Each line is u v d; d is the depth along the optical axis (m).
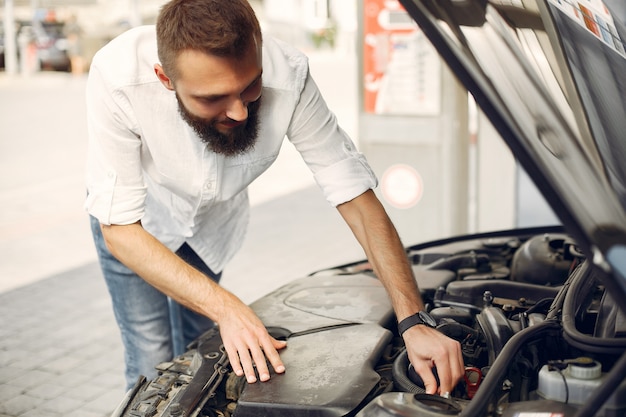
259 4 25.81
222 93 1.70
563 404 1.46
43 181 7.84
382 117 4.39
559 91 1.47
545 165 1.24
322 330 1.95
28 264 5.45
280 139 2.15
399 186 4.46
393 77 4.31
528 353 1.68
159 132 2.11
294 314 2.08
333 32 24.47
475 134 4.56
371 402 1.53
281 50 2.11
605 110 1.56
